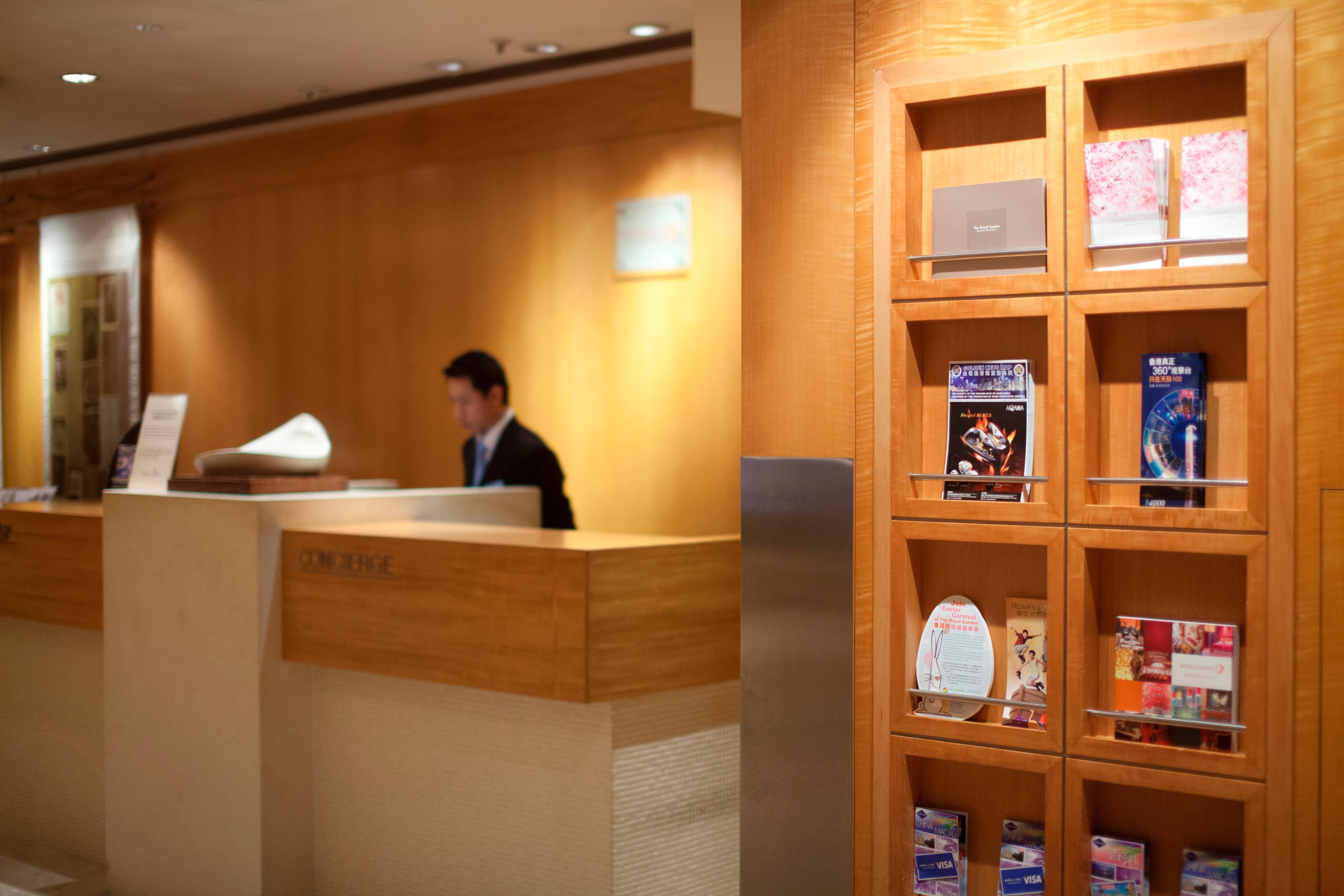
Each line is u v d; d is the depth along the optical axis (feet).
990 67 6.75
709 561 9.21
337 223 19.58
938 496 7.25
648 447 16.22
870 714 7.24
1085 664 6.53
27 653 13.05
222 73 16.88
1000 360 7.07
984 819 7.21
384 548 9.58
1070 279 6.49
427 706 9.81
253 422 20.86
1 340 24.85
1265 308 6.06
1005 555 7.12
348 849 10.34
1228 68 6.34
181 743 10.72
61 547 12.19
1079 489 6.49
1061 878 6.59
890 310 7.09
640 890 8.89
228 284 21.07
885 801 7.14
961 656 7.04
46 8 13.98
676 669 8.97
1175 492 6.42
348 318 19.52
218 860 10.40
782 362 7.51
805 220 7.41
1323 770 6.02
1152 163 6.38
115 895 11.39
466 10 14.19
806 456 7.44
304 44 15.53
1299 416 6.03
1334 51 5.92
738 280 15.24
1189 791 6.27
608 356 16.56
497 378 17.58
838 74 7.30
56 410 23.89
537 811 9.12
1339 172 5.92
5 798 13.35
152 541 10.94
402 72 16.96
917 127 7.20
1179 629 6.39
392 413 19.06
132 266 22.44
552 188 17.02
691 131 15.58
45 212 23.86
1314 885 6.05
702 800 9.37
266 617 10.16
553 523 17.03
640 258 16.15
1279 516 6.06
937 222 6.95
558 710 9.00
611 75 16.28
